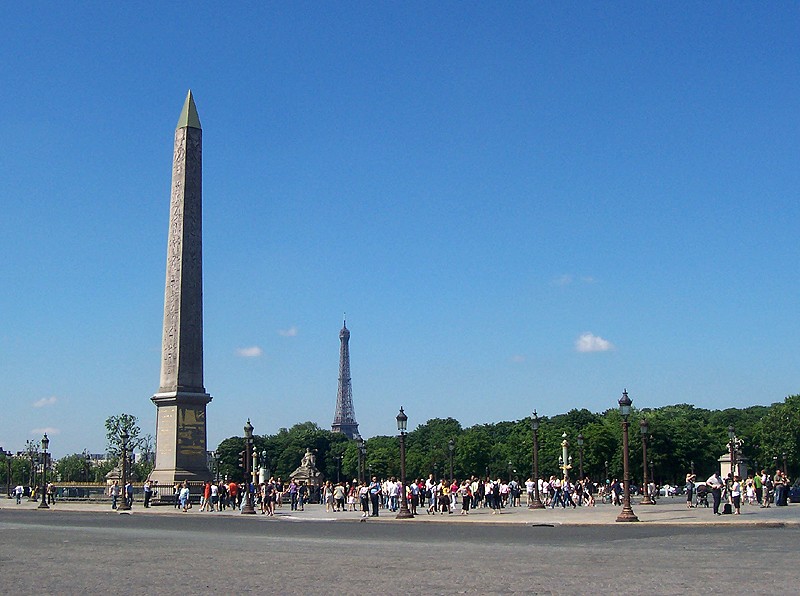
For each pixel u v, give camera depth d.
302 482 103.00
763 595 19.41
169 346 82.62
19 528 50.78
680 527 47.91
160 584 22.61
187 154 81.81
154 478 81.94
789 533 42.00
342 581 22.83
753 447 179.38
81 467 171.12
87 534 44.62
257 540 39.75
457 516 63.16
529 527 50.22
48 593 20.98
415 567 26.31
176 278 82.31
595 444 159.38
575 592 20.14
